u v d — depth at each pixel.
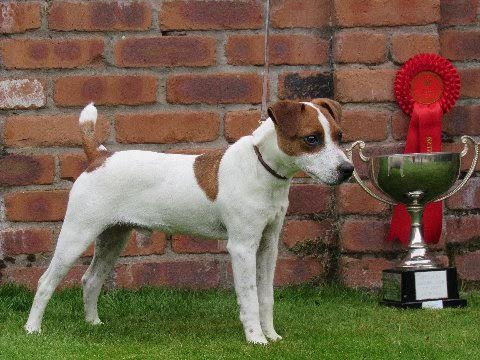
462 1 6.20
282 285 6.11
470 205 6.16
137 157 4.74
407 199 5.71
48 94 6.09
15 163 6.07
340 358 4.11
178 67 6.11
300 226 6.12
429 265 5.61
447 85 5.97
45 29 6.08
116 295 5.84
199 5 6.11
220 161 4.60
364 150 6.04
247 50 6.12
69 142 6.09
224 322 5.08
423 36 6.01
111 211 4.70
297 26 6.15
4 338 4.50
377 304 5.63
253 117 6.11
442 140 6.17
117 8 6.09
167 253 6.10
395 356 4.15
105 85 6.09
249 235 4.49
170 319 5.20
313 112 4.38
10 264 6.07
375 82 5.98
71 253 4.69
